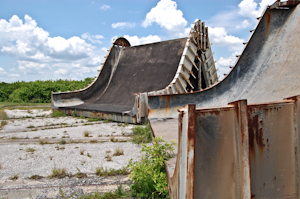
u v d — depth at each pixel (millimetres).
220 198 2893
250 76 10117
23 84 33969
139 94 11062
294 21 9758
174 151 5203
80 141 8180
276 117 3143
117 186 4641
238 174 2928
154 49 18297
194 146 2717
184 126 2848
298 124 3193
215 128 2938
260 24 10758
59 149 7266
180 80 13961
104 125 11227
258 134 3043
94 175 5215
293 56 8883
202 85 18672
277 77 8922
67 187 4668
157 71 16391
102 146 7504
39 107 21094
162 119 9734
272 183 3078
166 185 3990
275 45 9938
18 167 5781
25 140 8625
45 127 11227
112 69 19125
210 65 18594
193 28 15664
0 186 4758
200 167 2855
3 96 31219
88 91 17594
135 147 7305
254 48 10586
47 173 5379
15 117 14703
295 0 9773
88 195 4281
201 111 2896
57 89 28266
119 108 13070
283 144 3158
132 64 18500
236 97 9898
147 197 4102
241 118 2918
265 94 8703
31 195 4375
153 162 4941
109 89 17688
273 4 10477
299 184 3168
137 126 9852
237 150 2951
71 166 5766
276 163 3105
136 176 4211
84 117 13938
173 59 16453
